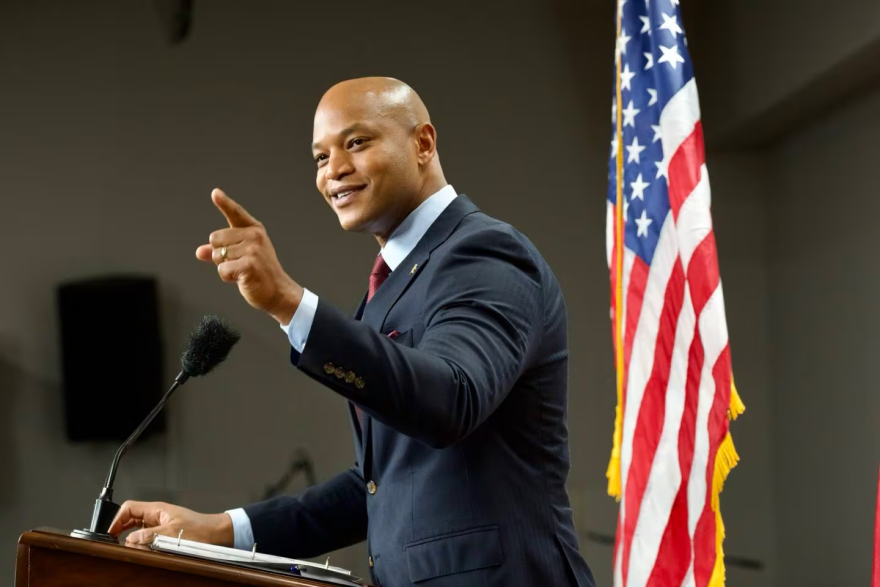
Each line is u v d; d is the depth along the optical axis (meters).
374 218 4.04
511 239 3.72
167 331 12.58
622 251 7.09
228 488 12.41
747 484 12.81
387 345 3.06
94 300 12.56
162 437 12.45
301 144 12.96
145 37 12.97
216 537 4.17
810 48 10.84
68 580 2.92
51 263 12.61
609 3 13.31
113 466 3.71
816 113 12.02
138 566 2.92
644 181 7.05
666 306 6.83
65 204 12.71
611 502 12.59
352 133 4.00
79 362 12.47
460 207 4.04
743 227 13.27
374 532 3.75
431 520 3.54
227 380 12.58
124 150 12.80
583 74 13.24
